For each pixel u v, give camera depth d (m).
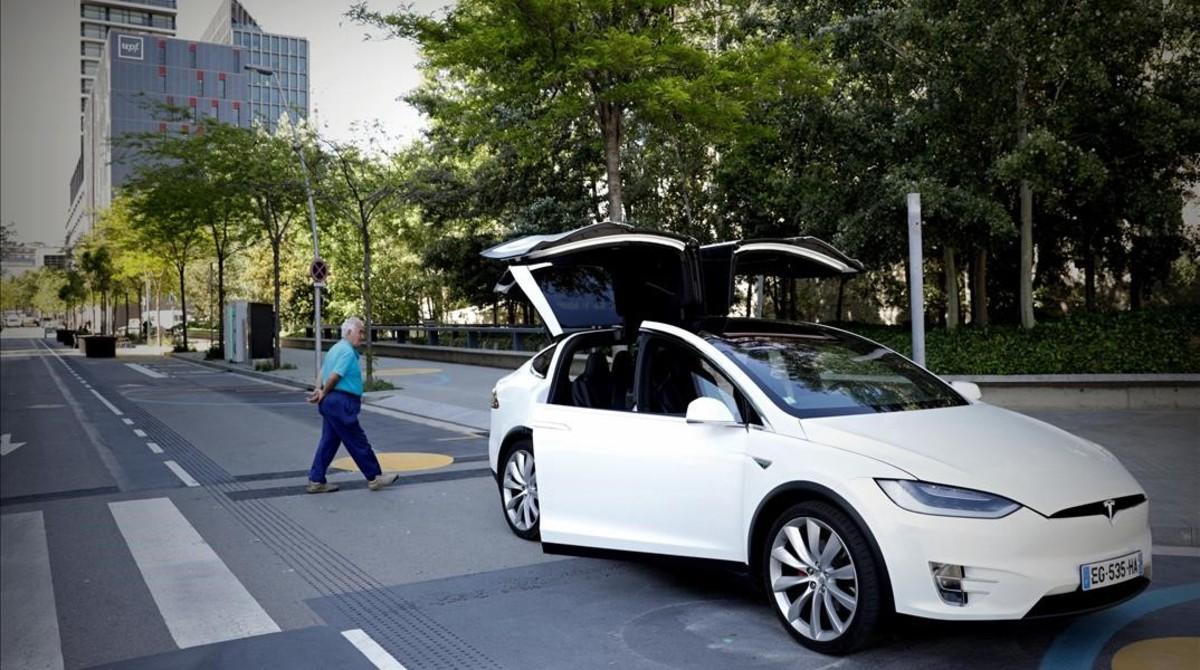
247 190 26.72
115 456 10.98
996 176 13.55
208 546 6.46
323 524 7.14
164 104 29.97
